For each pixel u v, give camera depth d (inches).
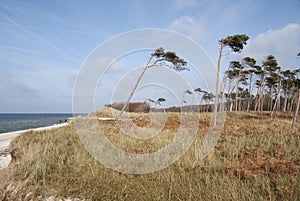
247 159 145.2
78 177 114.8
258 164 132.5
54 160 144.6
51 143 193.8
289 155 156.8
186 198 93.0
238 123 413.4
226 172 125.0
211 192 96.0
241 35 379.9
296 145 189.3
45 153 157.9
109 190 100.1
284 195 93.4
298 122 521.0
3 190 101.3
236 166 129.8
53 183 108.6
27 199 95.0
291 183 104.5
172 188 102.7
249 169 125.3
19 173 121.6
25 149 178.7
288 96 1314.0
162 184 108.6
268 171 122.8
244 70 786.8
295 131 281.1
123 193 99.0
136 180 114.1
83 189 101.7
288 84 1056.8
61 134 258.4
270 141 204.8
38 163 130.9
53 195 98.3
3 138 336.5
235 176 117.7
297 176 112.5
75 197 96.4
